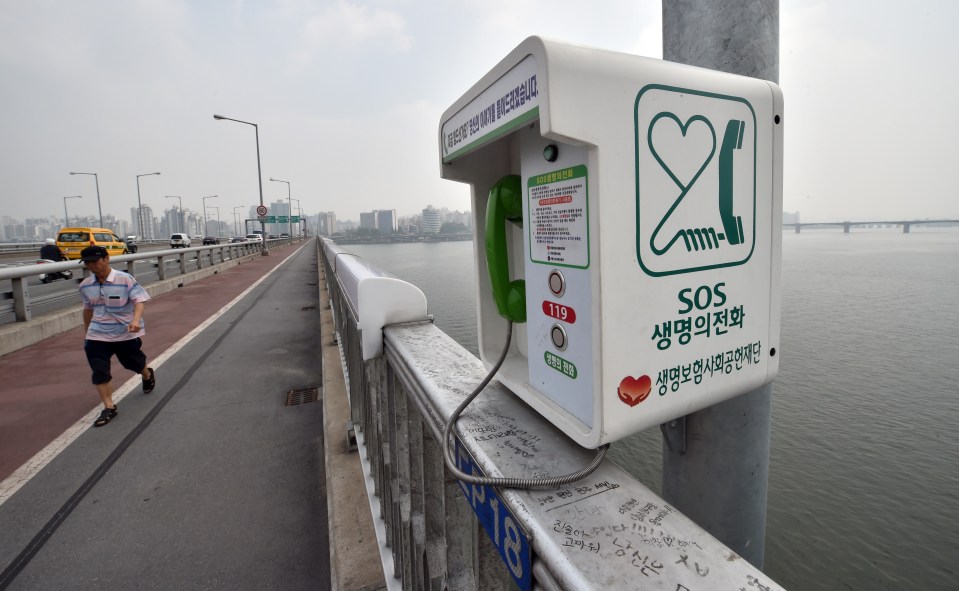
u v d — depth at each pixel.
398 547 1.84
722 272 0.92
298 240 75.25
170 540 2.82
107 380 4.54
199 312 10.20
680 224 0.85
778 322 1.04
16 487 3.40
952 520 10.25
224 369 6.10
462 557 1.27
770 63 1.09
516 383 1.09
